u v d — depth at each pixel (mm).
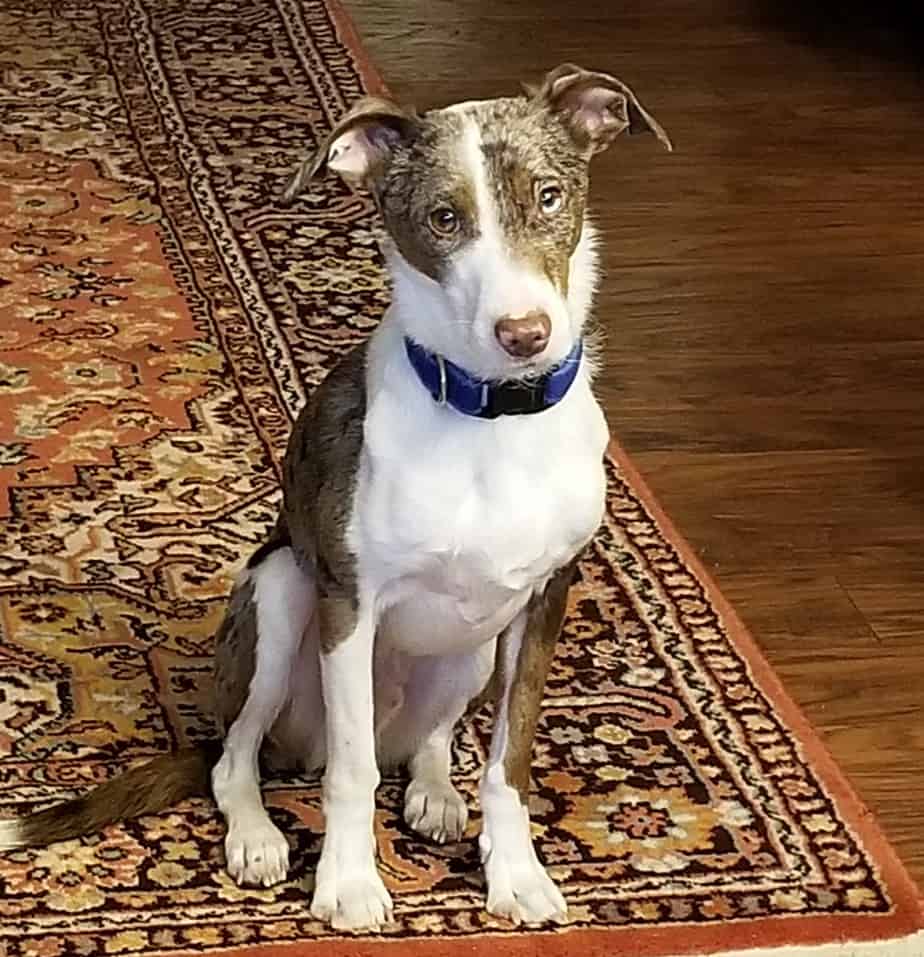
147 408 2184
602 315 2508
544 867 1519
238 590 1537
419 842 1550
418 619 1442
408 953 1415
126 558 1906
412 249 1321
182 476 2053
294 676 1539
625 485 2090
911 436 2256
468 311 1283
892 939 1457
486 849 1480
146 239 2609
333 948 1416
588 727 1698
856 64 3412
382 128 1342
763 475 2160
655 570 1938
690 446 2213
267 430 2148
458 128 1312
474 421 1357
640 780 1635
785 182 2943
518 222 1292
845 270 2676
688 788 1628
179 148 2904
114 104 3057
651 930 1451
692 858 1543
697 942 1439
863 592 1951
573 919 1461
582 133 1366
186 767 1564
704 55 3430
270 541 1559
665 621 1856
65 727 1665
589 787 1623
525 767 1468
